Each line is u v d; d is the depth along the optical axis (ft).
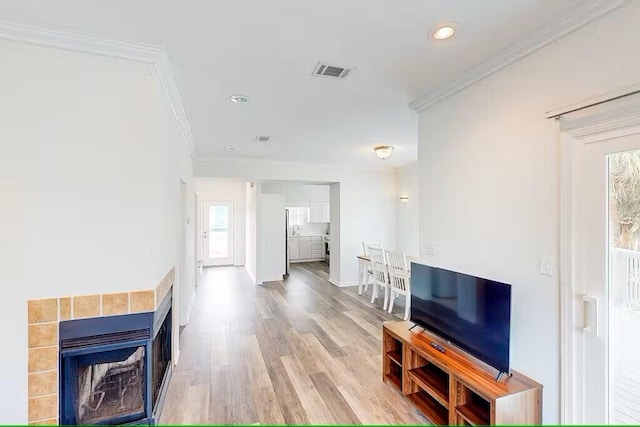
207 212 29.48
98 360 6.48
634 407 5.07
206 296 18.40
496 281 6.91
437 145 9.14
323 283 22.16
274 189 29.27
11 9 5.36
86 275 6.33
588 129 5.54
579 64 5.62
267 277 23.04
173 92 8.45
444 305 7.84
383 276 16.87
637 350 5.06
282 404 7.81
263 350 10.96
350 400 7.98
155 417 7.03
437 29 6.05
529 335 6.49
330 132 13.21
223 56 7.03
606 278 5.36
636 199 5.05
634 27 4.92
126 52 6.50
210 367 9.73
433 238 9.27
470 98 7.99
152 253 6.81
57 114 6.18
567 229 5.82
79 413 6.32
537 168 6.36
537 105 6.34
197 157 18.19
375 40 6.43
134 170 6.68
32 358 5.94
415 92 9.07
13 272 5.90
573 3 5.30
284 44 6.56
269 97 9.37
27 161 6.01
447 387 7.29
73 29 5.95
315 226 32.68
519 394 5.87
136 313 6.66
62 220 6.19
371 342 11.68
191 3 5.24
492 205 7.36
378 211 22.38
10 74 5.92
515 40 6.42
